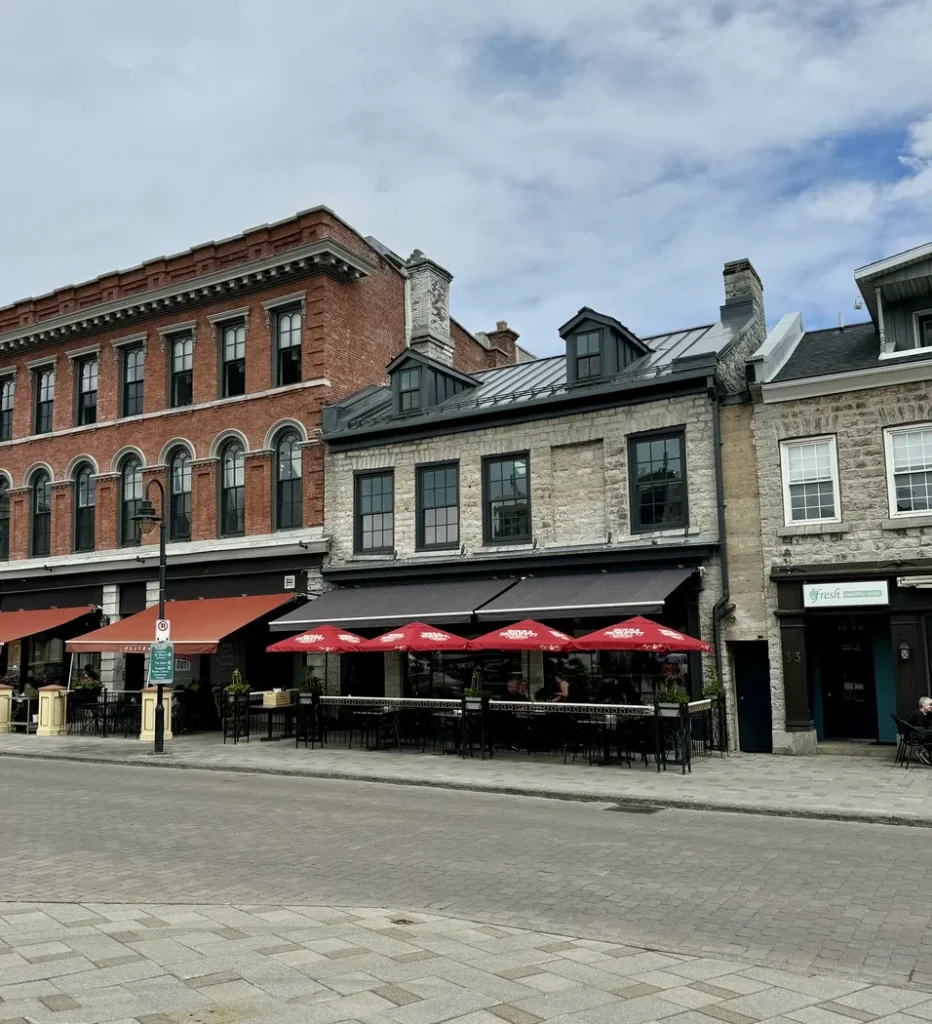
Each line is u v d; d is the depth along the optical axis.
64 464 28.41
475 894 8.22
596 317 21.00
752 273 22.91
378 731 19.28
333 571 22.98
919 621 16.62
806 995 5.70
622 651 19.53
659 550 18.86
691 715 17.27
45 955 6.23
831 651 18.64
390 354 27.20
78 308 28.52
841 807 12.15
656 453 19.66
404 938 6.76
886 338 18.45
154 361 27.03
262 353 25.16
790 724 17.53
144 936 6.72
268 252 25.28
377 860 9.54
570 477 20.67
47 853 9.95
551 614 18.03
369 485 23.38
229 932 6.85
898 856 9.65
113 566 26.44
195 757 18.39
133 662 26.81
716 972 6.12
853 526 17.42
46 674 28.33
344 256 24.45
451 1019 5.16
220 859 9.62
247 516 24.75
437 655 21.75
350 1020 5.11
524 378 24.17
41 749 20.25
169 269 26.88
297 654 23.39
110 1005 5.27
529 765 16.64
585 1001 5.51
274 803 13.27
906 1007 5.52
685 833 10.99
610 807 12.99
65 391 28.78
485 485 21.64
